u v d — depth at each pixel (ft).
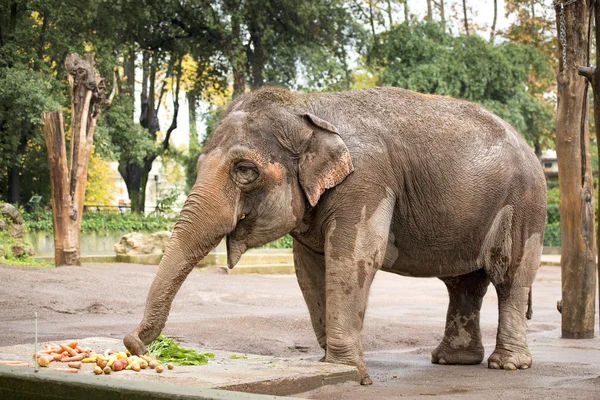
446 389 21.95
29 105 99.30
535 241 26.84
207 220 21.47
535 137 160.56
